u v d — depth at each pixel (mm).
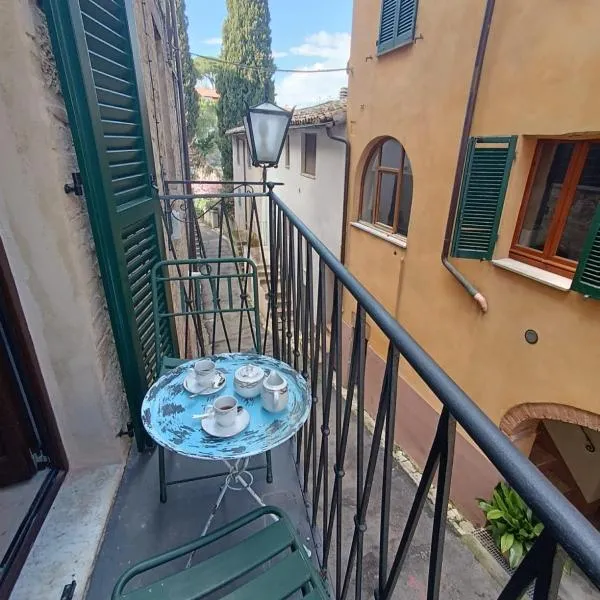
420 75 3621
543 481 364
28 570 1107
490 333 3250
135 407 1527
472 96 2982
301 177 7094
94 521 1268
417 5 3520
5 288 1132
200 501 1412
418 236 3932
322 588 908
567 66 2354
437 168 3543
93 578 1146
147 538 1272
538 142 2771
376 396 5004
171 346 2137
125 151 1514
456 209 3256
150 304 1814
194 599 867
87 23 1254
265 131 2443
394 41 3867
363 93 4668
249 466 1575
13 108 1004
